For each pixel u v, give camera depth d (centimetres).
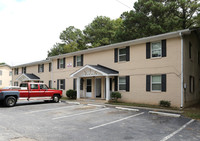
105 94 1619
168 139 551
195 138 562
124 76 1480
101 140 537
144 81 1340
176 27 2181
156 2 2181
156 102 1261
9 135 574
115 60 1556
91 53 1792
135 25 2411
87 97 1770
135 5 2425
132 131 638
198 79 1619
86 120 816
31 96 1373
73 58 1981
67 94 1786
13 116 891
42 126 698
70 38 4047
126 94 1446
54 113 988
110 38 3456
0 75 4022
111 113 995
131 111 1062
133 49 1431
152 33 2184
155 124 744
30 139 538
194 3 2198
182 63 1157
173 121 799
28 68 2780
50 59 2280
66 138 554
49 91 1497
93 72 1556
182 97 1141
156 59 1285
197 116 883
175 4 2103
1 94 1191
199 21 2162
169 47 1226
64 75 2077
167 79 1219
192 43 1430
